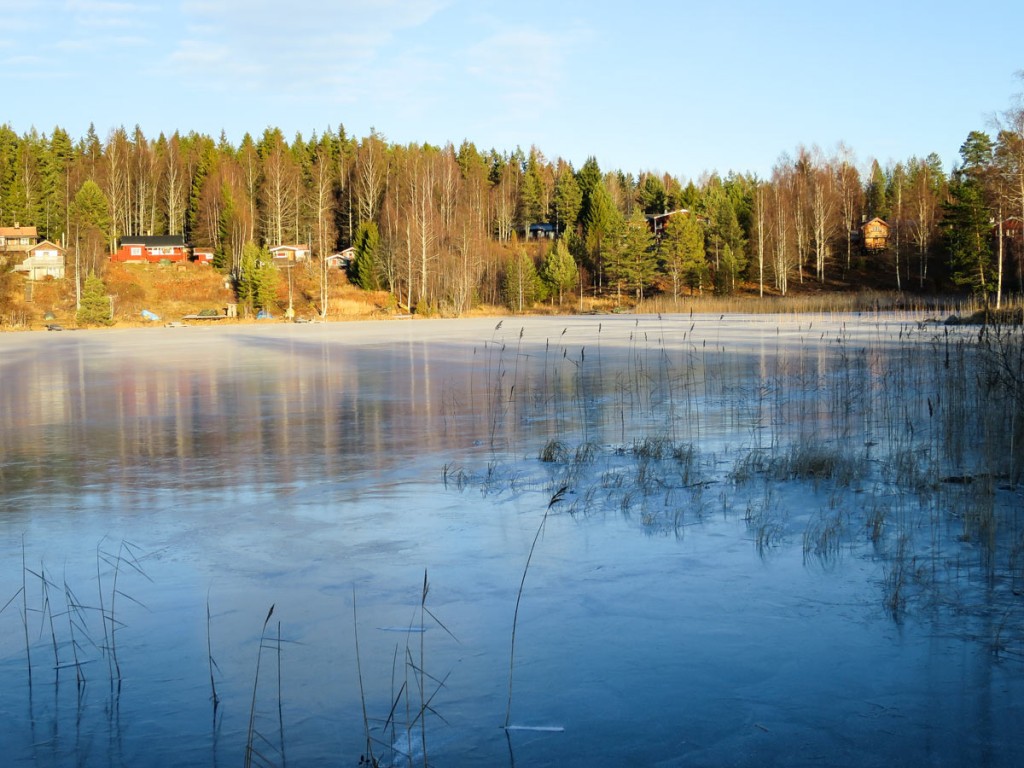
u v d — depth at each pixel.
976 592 5.11
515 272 70.81
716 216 81.44
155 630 4.86
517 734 3.63
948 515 6.80
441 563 5.94
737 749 3.46
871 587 5.25
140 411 14.10
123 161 99.81
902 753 3.40
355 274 78.31
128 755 3.53
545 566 5.81
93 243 71.31
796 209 78.56
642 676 4.12
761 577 5.48
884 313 41.38
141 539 6.66
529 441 10.75
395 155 107.25
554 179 118.44
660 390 15.48
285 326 53.09
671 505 7.38
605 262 76.81
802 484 8.07
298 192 97.50
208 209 89.81
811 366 18.62
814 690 3.94
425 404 14.34
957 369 12.21
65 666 4.41
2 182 94.31
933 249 69.31
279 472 9.14
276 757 3.50
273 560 6.09
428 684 4.11
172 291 74.12
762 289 71.00
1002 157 45.00
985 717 3.65
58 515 7.44
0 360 26.77
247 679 4.22
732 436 10.73
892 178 101.12
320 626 4.87
